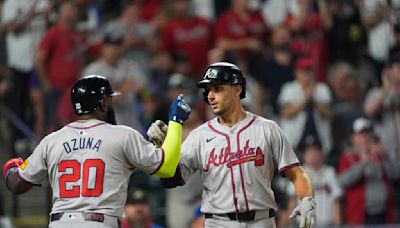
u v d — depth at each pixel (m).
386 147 46.47
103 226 23.55
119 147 23.95
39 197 46.59
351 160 42.25
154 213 44.00
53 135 24.45
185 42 50.97
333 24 52.84
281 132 24.44
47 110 46.12
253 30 51.56
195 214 35.94
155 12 52.88
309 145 42.44
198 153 24.61
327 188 42.22
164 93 48.22
